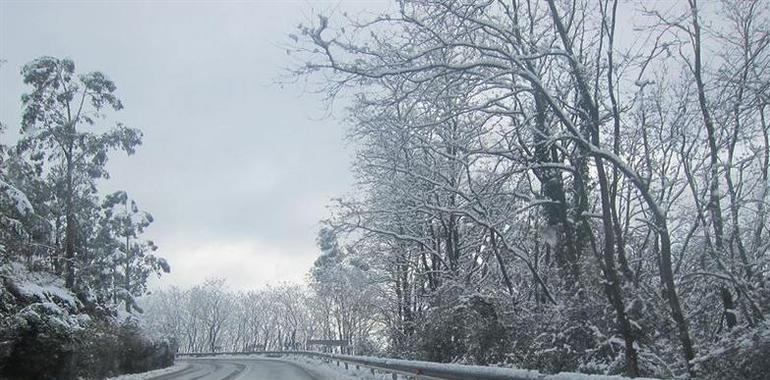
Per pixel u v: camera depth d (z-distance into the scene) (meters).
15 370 20.72
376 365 22.69
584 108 15.03
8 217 24.02
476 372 12.66
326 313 67.69
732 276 13.51
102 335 28.19
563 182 17.45
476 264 25.75
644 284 15.88
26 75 37.19
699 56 14.50
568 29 15.06
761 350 10.45
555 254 17.92
